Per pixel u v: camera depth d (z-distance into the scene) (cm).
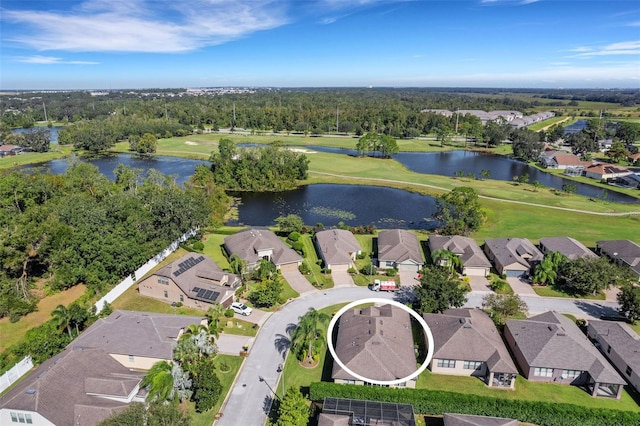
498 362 4597
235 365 4850
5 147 17938
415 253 7594
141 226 7512
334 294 6519
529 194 12612
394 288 6606
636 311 5681
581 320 5803
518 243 7906
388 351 4681
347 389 4241
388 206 11612
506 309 5566
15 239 6109
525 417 4069
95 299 6175
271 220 10425
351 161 17075
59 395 3850
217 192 10806
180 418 3494
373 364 4519
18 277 6575
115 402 3938
